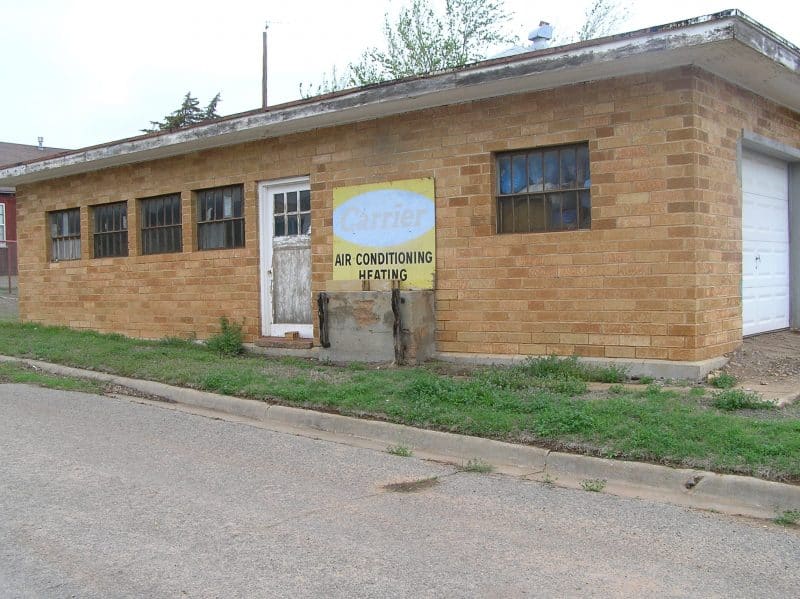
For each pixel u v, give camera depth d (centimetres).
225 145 1245
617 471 598
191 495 559
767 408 713
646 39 786
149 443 719
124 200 1416
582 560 440
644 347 872
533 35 1185
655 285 863
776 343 1018
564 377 857
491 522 505
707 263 864
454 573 420
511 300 962
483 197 979
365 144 1080
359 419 762
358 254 1091
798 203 1156
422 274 1031
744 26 756
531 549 457
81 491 565
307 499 553
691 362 844
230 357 1151
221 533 480
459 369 954
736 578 416
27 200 1627
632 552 453
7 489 568
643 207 866
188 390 932
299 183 1181
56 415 840
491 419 709
